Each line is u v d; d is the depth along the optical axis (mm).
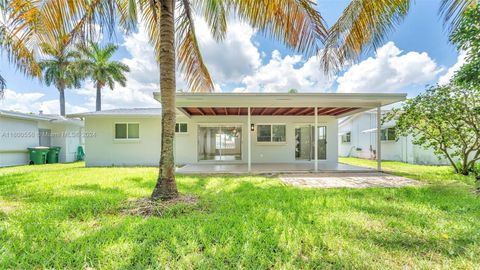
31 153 13336
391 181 6910
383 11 4156
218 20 6000
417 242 2723
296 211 3861
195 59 6555
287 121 12117
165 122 4457
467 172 8086
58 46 4605
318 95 7453
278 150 12086
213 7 5730
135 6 5566
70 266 2254
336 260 2332
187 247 2557
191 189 5660
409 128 9086
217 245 2625
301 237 2809
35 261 2338
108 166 11398
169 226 3162
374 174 8352
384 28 4324
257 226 3164
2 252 2459
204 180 6949
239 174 8328
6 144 12273
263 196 4906
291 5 4516
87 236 2814
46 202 4410
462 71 5590
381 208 4004
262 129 12078
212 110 10289
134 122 11820
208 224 3211
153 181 6633
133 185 6090
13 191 5340
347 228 3111
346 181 6949
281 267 2229
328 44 4555
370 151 16453
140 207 4031
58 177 7477
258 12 4844
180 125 11898
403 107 8727
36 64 6324
